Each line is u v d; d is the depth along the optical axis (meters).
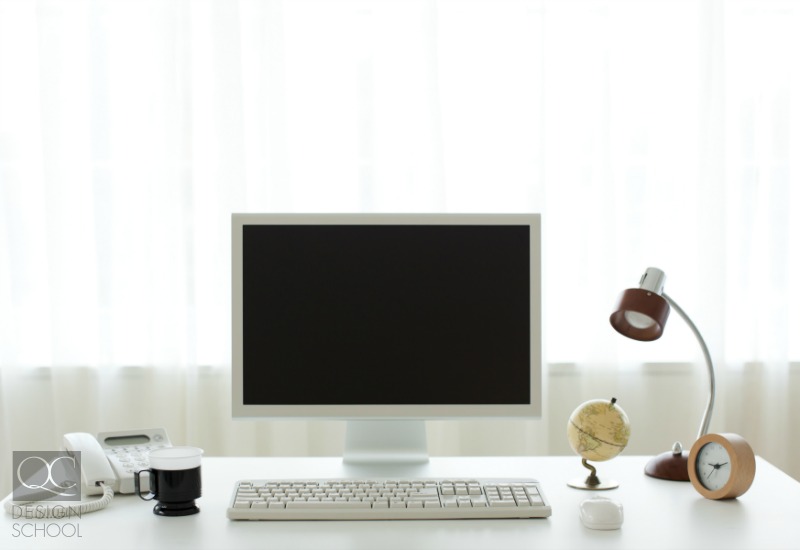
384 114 2.91
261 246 1.62
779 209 2.91
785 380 2.90
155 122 2.88
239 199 2.87
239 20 2.85
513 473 1.71
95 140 2.86
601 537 1.33
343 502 1.43
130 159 2.89
